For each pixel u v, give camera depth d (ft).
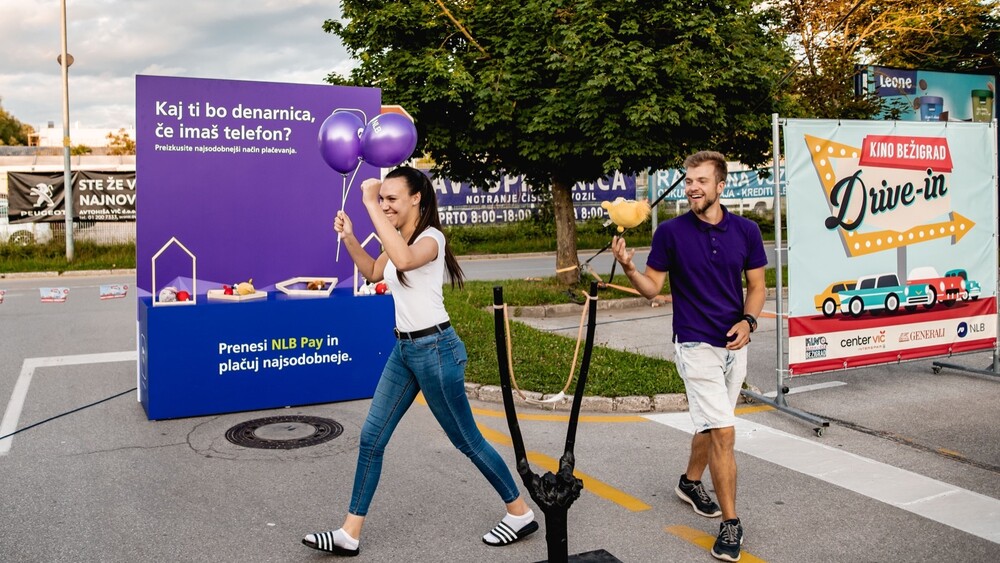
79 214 73.10
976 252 23.68
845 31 57.52
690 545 12.71
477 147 40.45
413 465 16.58
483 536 12.98
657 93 35.88
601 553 12.25
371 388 22.00
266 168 21.97
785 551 12.43
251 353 20.56
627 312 38.83
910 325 22.75
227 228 21.74
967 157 23.27
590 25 35.76
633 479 15.75
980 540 12.79
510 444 18.08
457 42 41.01
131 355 28.43
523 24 38.32
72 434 18.69
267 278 22.36
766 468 16.30
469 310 34.96
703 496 13.99
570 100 36.94
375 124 14.64
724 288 12.56
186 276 21.53
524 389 21.85
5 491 14.98
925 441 18.08
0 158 92.32
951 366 24.89
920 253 22.71
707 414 12.48
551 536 10.93
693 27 36.09
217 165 21.44
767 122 38.91
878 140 21.74
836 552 12.38
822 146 20.93
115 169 74.64
